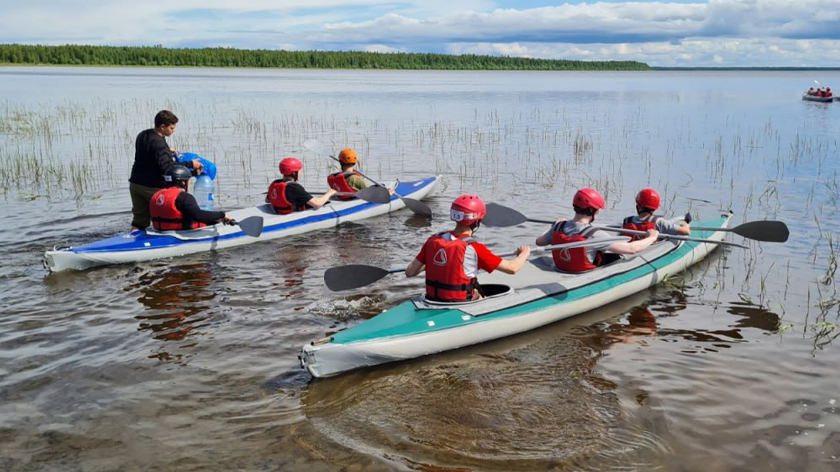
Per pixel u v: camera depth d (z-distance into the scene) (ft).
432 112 95.25
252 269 24.68
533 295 19.35
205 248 26.94
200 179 29.73
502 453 12.67
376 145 59.77
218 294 21.80
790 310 20.52
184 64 431.84
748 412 14.28
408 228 31.63
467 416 14.15
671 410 14.37
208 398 14.84
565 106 110.63
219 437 13.21
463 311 17.93
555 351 17.70
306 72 389.39
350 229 31.37
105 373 15.98
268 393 15.12
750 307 20.81
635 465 12.30
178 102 108.68
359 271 19.16
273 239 29.25
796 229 29.91
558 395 15.12
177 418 13.96
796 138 62.08
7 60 368.48
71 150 54.80
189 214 26.21
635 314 20.34
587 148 56.95
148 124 74.59
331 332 18.62
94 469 12.09
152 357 16.92
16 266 24.52
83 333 18.40
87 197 37.17
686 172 45.03
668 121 81.46
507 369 16.58
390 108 102.53
